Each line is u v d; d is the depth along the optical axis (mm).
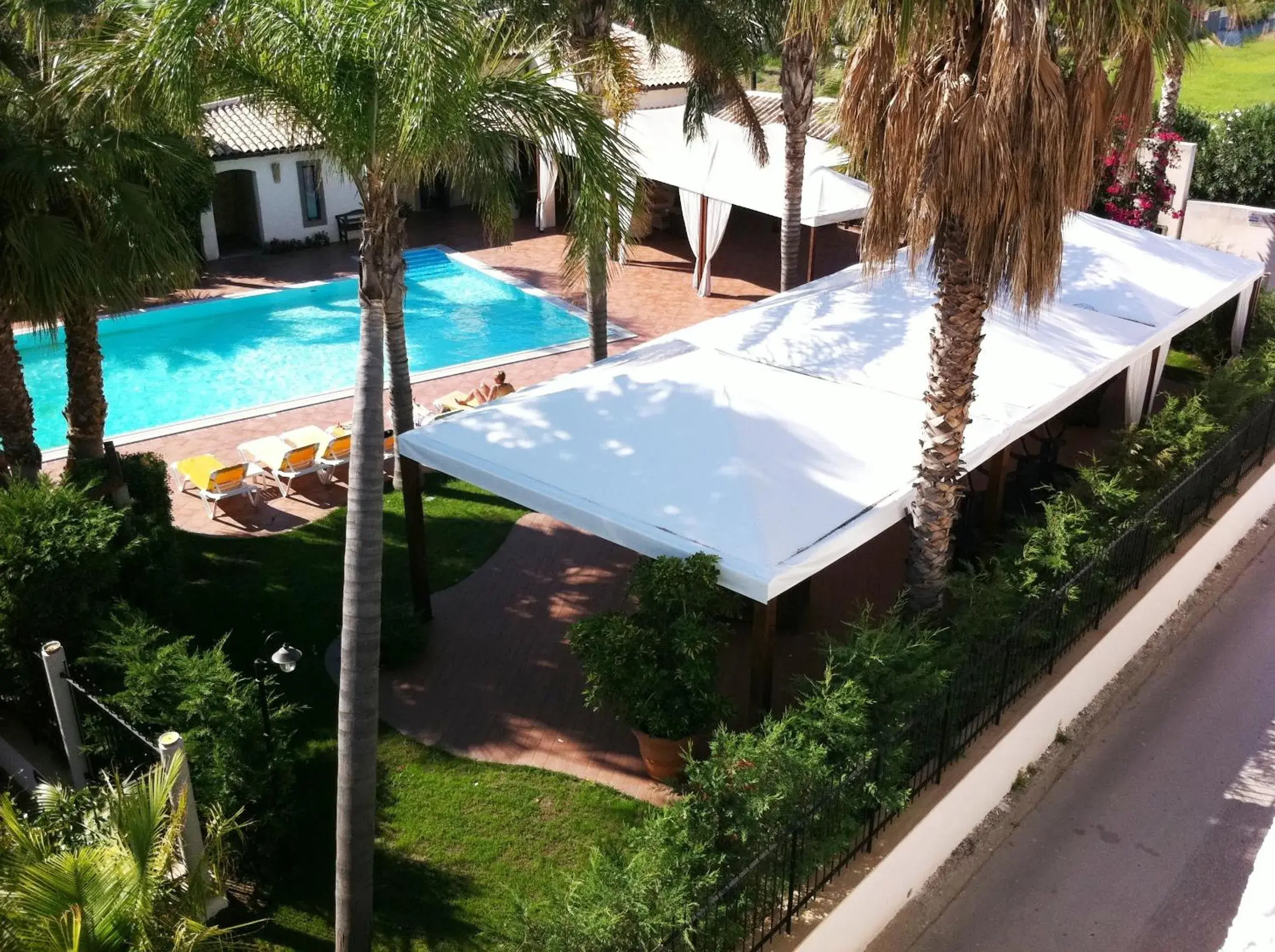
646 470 10805
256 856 9289
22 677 10062
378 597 8039
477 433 11742
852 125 9250
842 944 8352
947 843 9672
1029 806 10445
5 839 6781
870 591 13664
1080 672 11289
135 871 6508
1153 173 22203
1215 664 12633
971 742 9938
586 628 9992
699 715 9820
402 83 7090
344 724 8062
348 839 8188
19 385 12930
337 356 23375
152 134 11625
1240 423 14719
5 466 13633
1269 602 13859
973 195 8578
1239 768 10953
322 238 30156
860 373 12602
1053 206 8766
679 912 6922
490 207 9539
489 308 25984
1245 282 17547
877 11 8719
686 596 9445
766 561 9570
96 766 9633
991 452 11617
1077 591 10859
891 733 8602
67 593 10258
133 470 13547
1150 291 16094
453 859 9609
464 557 14523
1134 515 12180
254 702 9711
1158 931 9047
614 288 26750
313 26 7258
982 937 8984
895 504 10492
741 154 25297
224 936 8219
